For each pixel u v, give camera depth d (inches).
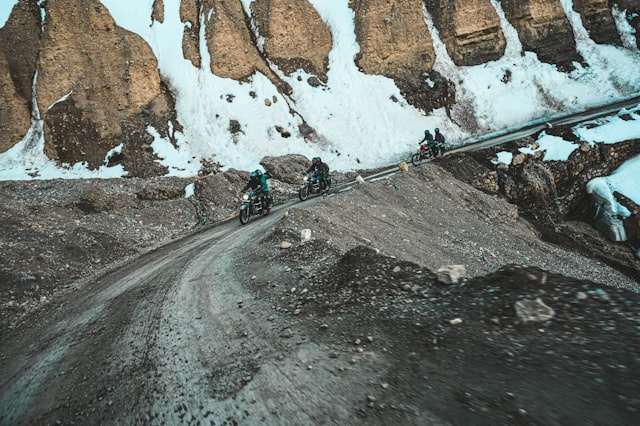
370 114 1357.0
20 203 570.6
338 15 1614.2
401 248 494.3
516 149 1003.3
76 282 350.3
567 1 1745.8
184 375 139.5
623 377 93.4
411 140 1288.1
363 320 158.9
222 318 191.2
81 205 603.5
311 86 1417.3
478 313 141.9
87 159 978.7
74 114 1009.5
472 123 1413.6
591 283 145.9
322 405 107.3
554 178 928.9
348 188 738.8
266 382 125.4
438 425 89.9
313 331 157.9
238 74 1295.5
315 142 1250.6
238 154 1096.2
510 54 1617.9
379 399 104.8
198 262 338.3
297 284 220.5
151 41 1326.3
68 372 159.5
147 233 563.2
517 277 157.1
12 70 1093.1
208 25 1330.0
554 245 796.6
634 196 837.2
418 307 159.8
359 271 205.8
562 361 105.2
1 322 255.0
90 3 1130.7
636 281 725.3
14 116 1044.5
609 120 1062.4
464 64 1572.3
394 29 1521.9
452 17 1587.1
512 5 1680.6
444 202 754.8
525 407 89.9
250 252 338.6
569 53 1624.0
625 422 78.8
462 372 110.0
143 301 243.0
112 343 181.9
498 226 758.5
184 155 1065.5
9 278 315.6
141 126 1080.2
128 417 119.0
